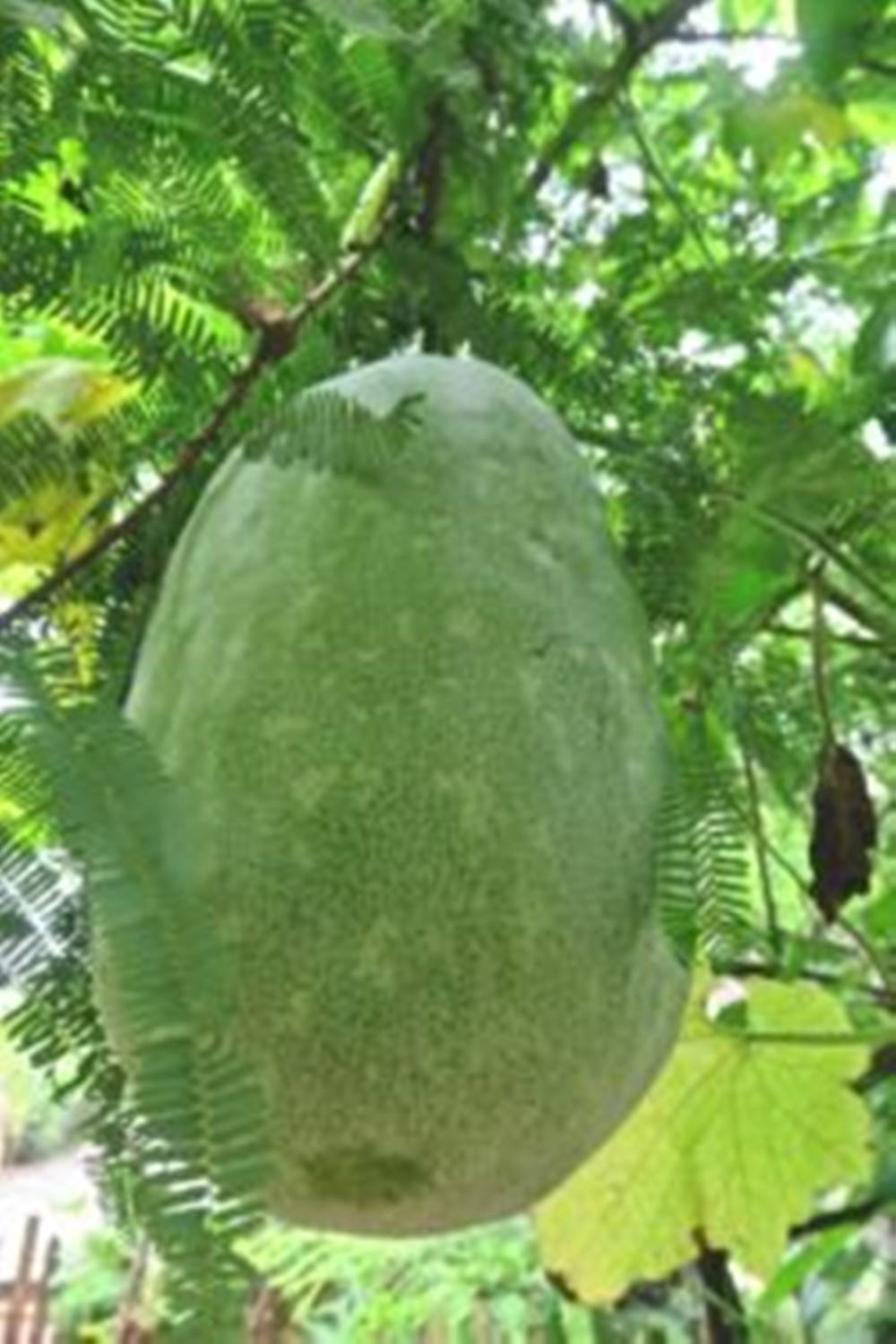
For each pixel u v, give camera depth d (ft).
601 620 2.52
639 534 2.95
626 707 2.47
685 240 3.60
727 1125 3.92
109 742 1.90
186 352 2.56
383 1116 2.22
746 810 3.28
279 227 2.62
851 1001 4.31
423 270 2.92
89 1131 1.85
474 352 2.98
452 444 2.57
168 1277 1.47
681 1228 4.07
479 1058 2.23
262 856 2.25
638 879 2.37
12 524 2.60
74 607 2.63
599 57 3.48
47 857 1.96
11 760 1.92
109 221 2.50
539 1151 2.30
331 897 2.23
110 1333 7.20
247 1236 1.52
